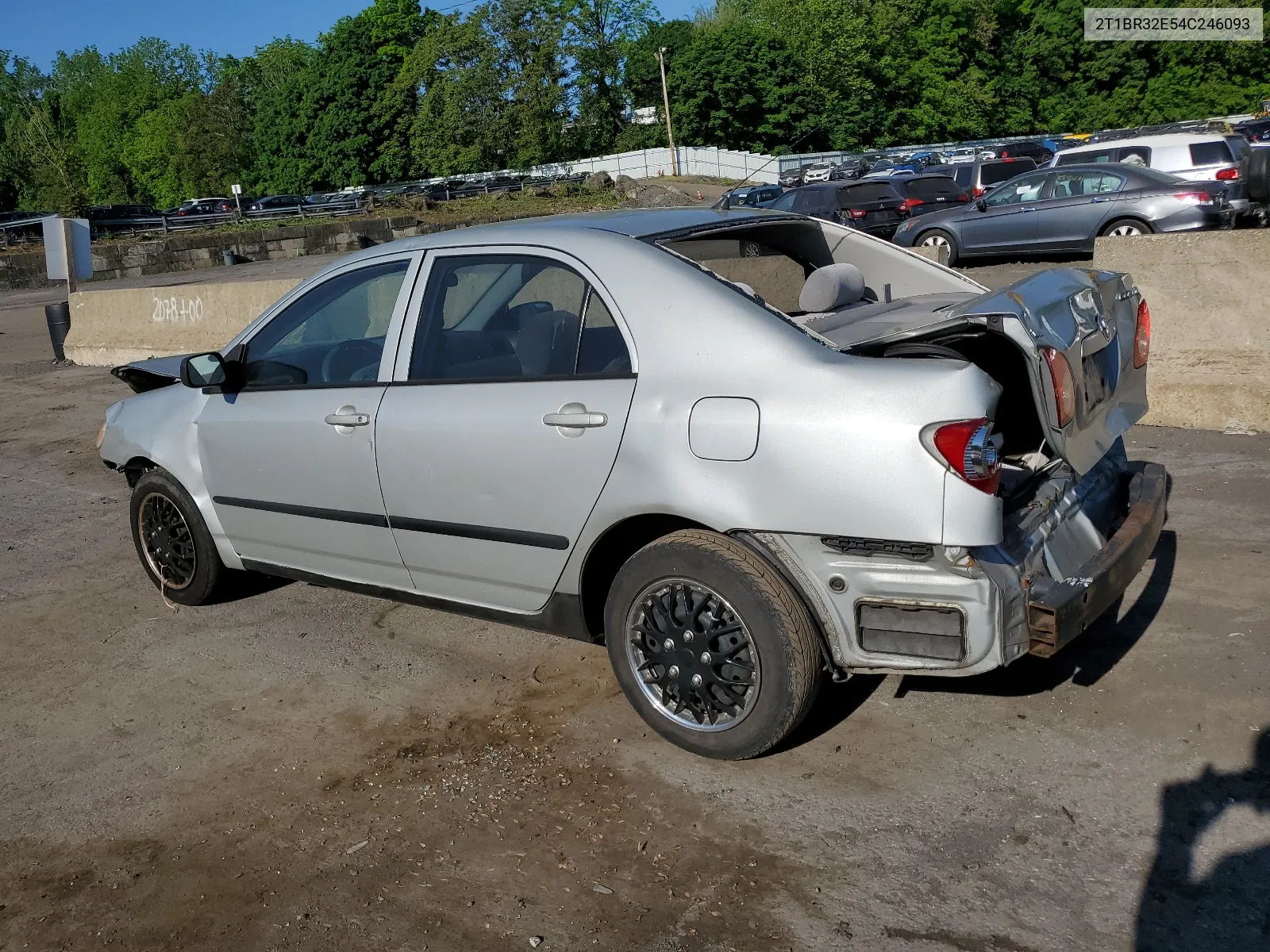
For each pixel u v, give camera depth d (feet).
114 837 10.98
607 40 241.96
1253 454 19.74
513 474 11.83
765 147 228.02
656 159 207.00
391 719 12.95
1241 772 10.35
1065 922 8.62
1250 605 13.73
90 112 331.98
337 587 14.67
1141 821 9.77
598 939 8.89
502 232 12.66
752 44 222.28
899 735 11.52
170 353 42.98
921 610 9.80
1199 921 8.50
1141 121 245.86
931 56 243.60
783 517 10.07
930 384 9.53
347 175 272.92
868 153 178.19
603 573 12.01
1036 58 253.85
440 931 9.16
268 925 9.43
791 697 10.39
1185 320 21.47
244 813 11.20
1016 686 12.34
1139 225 48.37
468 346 12.60
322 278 14.33
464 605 13.15
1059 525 11.10
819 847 9.80
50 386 41.52
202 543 16.12
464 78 228.43
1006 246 53.26
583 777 11.28
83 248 48.67
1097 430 11.18
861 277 13.96
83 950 9.33
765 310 10.59
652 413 10.75
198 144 294.25
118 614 17.06
